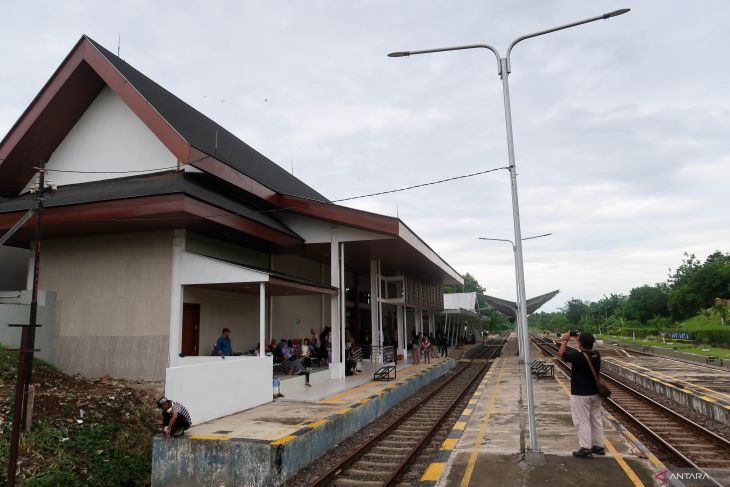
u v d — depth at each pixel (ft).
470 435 31.19
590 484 21.16
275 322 71.56
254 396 41.50
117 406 37.83
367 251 74.64
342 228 66.08
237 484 27.12
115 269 54.13
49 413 33.60
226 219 51.03
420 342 91.66
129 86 52.34
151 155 56.34
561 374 76.07
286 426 32.71
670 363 91.61
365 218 62.39
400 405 52.54
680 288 258.78
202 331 56.34
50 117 57.82
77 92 57.57
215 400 36.17
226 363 37.99
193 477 28.04
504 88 27.48
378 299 84.43
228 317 61.21
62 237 56.70
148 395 43.16
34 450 29.12
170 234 52.70
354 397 46.52
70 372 53.36
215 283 50.34
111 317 53.26
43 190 33.45
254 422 34.30
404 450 32.83
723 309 191.21
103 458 31.22
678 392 50.31
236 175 56.80
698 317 235.20
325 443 33.45
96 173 58.59
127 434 34.53
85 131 59.98
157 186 50.19
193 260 51.47
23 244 59.98
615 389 61.57
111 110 59.00
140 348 51.60
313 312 84.79
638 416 42.47
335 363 62.54
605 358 108.58
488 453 26.40
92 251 55.52
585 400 25.03
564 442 28.45
